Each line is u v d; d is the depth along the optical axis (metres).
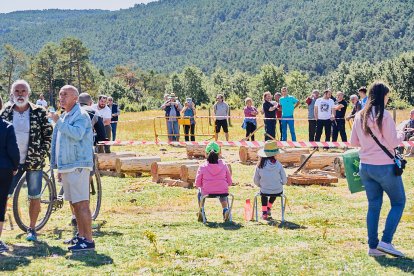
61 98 7.85
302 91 140.88
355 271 6.77
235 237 8.65
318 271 6.79
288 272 6.76
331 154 16.72
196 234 8.88
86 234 7.87
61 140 7.83
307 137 27.59
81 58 156.38
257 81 126.31
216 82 156.75
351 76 122.81
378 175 7.32
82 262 7.22
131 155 16.86
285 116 22.88
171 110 25.09
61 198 9.26
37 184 8.53
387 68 107.75
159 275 6.71
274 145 10.27
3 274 6.70
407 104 85.88
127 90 151.00
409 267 6.93
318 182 14.58
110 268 6.98
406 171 16.30
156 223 9.82
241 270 6.88
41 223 9.02
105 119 19.06
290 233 8.95
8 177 7.62
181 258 7.44
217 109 23.95
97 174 10.06
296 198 12.69
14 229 9.28
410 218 10.08
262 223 9.95
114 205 11.95
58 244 8.21
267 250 7.79
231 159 19.53
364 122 7.31
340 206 11.77
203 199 10.01
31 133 8.44
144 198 12.80
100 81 167.75
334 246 8.02
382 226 9.38
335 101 22.89
